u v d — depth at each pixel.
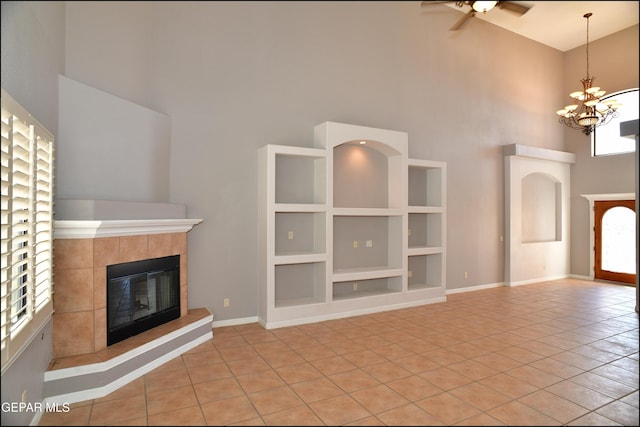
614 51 8.13
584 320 5.29
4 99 2.11
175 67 4.70
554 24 7.86
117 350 3.35
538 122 8.55
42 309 2.74
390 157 6.29
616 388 3.24
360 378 3.44
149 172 4.30
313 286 5.62
